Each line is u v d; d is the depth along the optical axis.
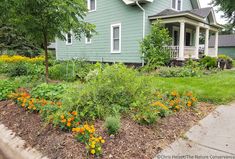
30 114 3.37
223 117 3.49
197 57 11.55
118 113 2.95
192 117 3.42
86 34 6.67
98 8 12.70
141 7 10.38
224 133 2.87
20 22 5.63
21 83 5.66
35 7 5.30
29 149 2.55
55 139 2.55
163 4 12.08
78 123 2.67
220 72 9.09
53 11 5.26
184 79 6.57
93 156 2.19
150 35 9.64
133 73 3.49
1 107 3.93
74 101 2.96
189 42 14.80
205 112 3.73
